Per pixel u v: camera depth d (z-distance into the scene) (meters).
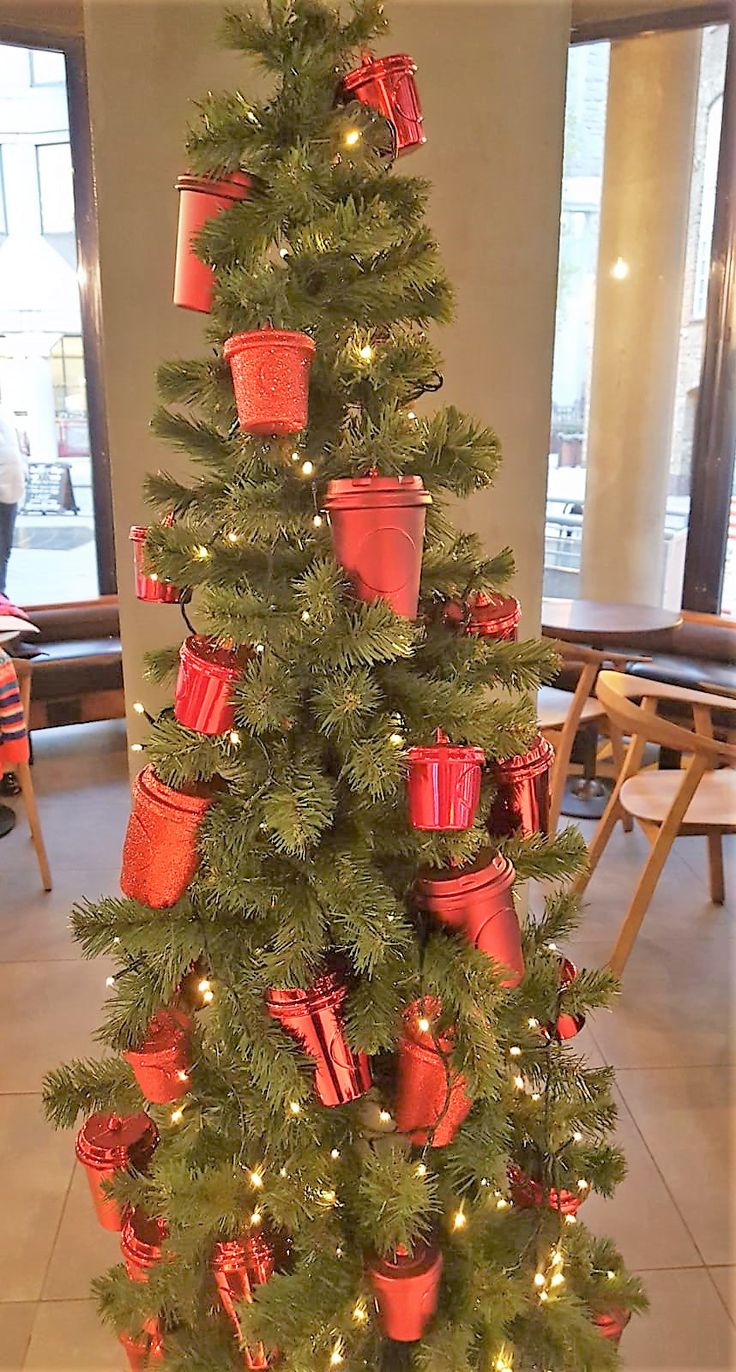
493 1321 1.04
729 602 3.93
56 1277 1.55
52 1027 2.19
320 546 0.94
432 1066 0.97
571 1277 1.19
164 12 1.33
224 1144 1.12
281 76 0.93
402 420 0.91
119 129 1.37
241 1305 1.03
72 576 4.24
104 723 4.36
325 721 0.88
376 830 1.00
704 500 3.81
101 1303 1.25
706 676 3.48
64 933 2.59
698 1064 2.08
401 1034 0.99
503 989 0.95
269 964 0.93
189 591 1.04
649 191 3.60
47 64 3.71
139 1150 1.30
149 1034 1.09
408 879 1.02
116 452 1.49
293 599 0.90
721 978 2.40
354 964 0.99
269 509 0.91
